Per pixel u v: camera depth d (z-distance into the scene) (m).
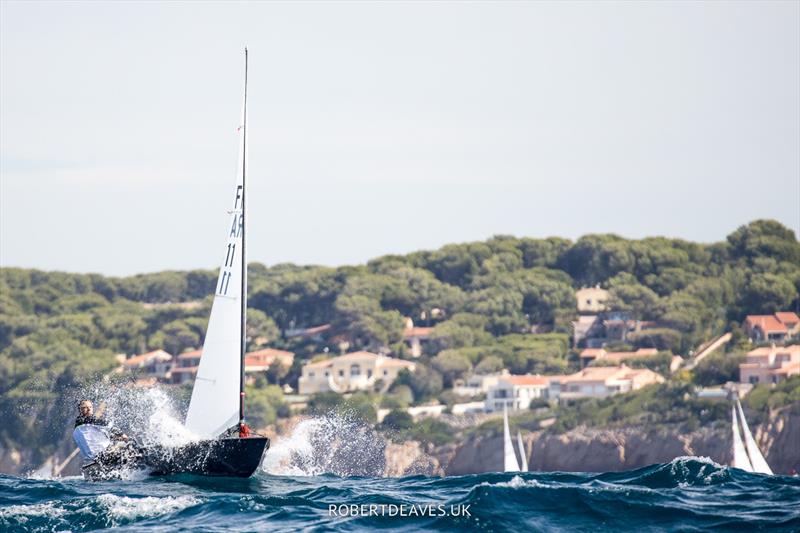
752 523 76.88
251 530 77.00
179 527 78.19
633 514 79.69
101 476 105.69
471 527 77.06
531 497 83.38
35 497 91.12
